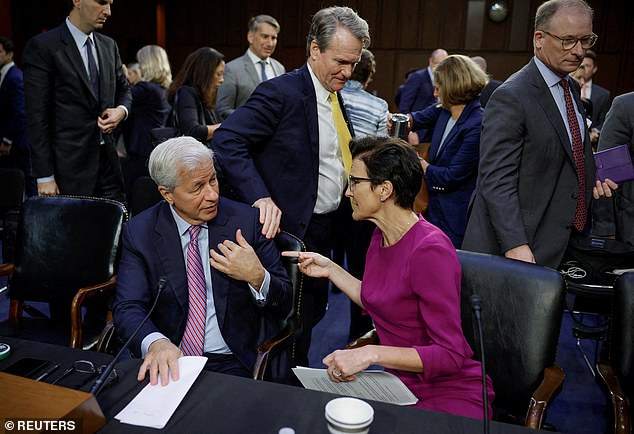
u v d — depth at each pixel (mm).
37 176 2650
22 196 3002
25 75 2576
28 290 2189
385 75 8719
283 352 1754
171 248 1730
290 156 2143
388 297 1513
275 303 1743
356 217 1572
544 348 1524
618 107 2592
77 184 2740
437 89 3020
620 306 1483
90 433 1062
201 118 3354
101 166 2855
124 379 1264
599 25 7828
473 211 2223
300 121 2115
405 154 1476
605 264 2248
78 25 2625
